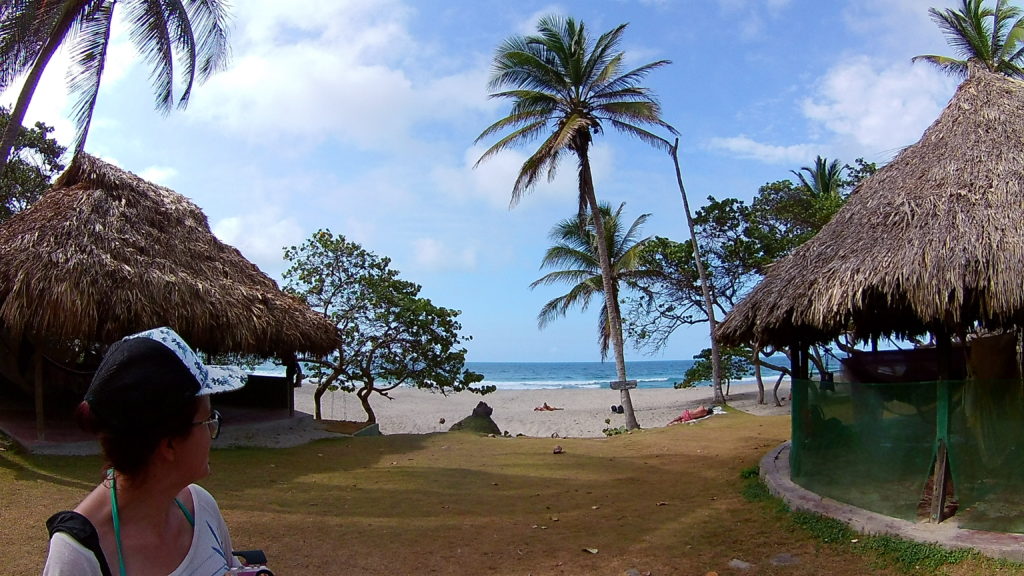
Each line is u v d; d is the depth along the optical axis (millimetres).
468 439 13016
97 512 1567
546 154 18859
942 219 6227
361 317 18922
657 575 5516
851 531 6184
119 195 11789
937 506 6051
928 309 5840
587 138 19922
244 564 1958
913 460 6250
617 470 9805
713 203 25469
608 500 7996
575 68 19422
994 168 6535
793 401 7805
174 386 1577
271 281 14039
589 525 6922
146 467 1580
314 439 12656
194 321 10508
